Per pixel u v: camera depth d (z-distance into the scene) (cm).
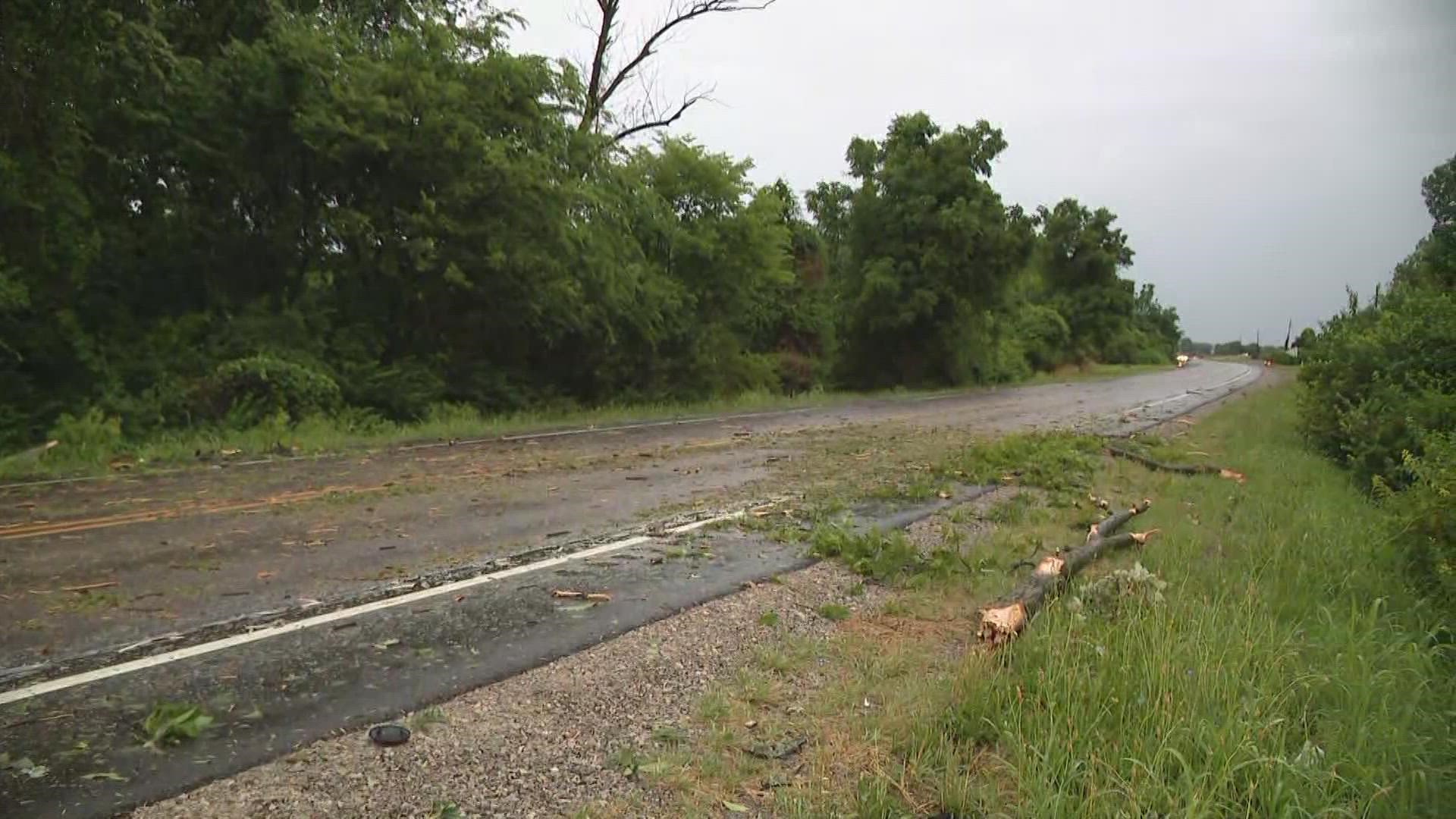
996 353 4259
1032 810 314
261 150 1653
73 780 325
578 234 1970
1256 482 1071
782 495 954
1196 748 344
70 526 737
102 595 545
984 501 950
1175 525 797
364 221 1666
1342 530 728
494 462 1162
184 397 1371
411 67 1738
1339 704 397
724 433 1612
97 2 1302
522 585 589
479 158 1775
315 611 523
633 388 2314
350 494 903
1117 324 6881
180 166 1581
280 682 418
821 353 3609
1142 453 1317
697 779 343
